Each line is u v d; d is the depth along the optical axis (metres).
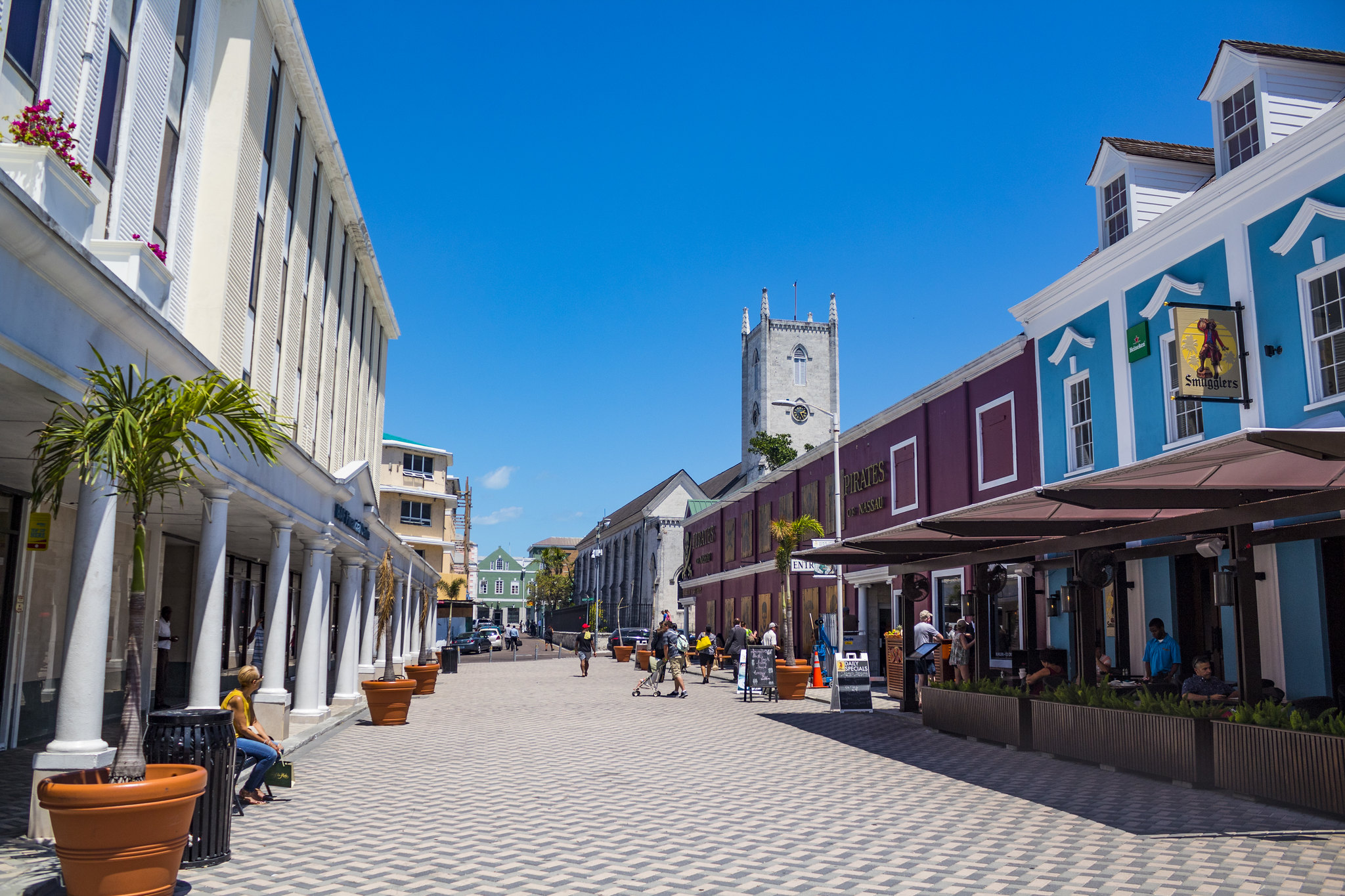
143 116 10.88
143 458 6.26
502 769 11.80
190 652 20.77
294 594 31.25
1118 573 16.17
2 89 8.04
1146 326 15.88
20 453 10.38
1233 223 13.90
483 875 6.64
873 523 28.72
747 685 22.69
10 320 6.63
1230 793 9.22
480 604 130.00
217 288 12.86
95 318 7.90
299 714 16.55
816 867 6.83
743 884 6.39
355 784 10.69
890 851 7.30
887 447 27.97
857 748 13.61
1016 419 20.61
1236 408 13.84
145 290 9.52
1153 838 7.50
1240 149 14.56
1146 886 6.15
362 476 19.72
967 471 22.83
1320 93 14.19
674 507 85.56
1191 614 14.87
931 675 19.22
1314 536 11.32
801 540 34.59
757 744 14.25
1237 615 9.60
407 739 15.14
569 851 7.36
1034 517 13.24
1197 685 10.97
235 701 9.30
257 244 15.11
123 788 5.55
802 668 23.02
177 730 6.91
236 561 23.89
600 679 32.28
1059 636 17.89
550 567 131.75
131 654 6.07
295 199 17.41
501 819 8.69
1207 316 13.44
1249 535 9.75
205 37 13.16
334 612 37.88
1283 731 8.58
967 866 6.79
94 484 7.72
